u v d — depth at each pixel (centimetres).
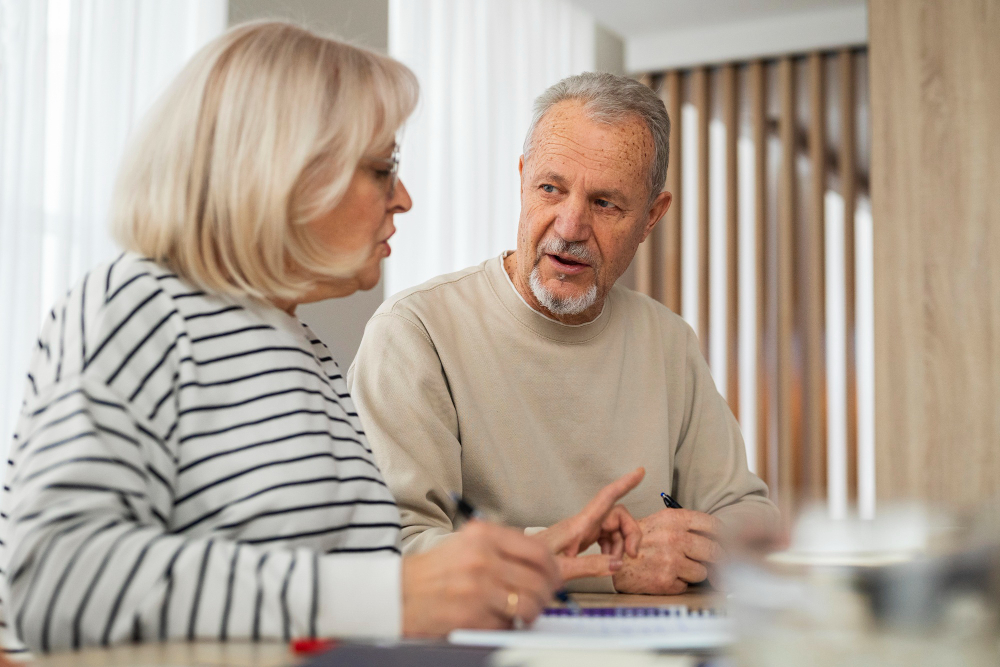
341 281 96
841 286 439
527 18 409
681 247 457
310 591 69
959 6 274
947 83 274
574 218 149
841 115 424
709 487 170
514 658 60
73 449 68
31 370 83
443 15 358
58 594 66
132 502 71
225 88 85
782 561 42
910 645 39
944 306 269
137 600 66
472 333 157
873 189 279
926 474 267
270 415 84
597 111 151
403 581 70
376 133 92
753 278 445
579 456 158
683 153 461
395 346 148
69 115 217
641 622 78
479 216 375
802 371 435
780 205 438
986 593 39
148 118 87
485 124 383
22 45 205
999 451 261
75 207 219
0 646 80
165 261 86
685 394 175
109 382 75
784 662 41
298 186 86
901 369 272
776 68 448
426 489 136
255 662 58
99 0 226
